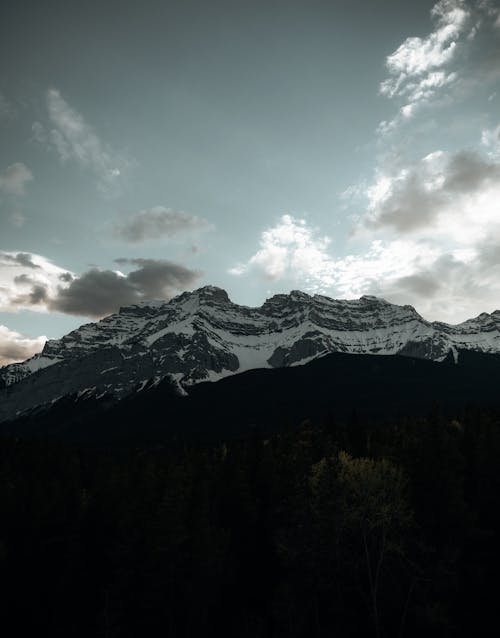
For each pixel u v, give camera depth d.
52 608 59.62
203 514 59.31
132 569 55.03
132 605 54.34
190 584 54.91
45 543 68.38
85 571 62.59
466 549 53.91
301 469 68.44
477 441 68.88
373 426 129.38
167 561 53.34
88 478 94.12
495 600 47.06
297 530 49.62
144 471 81.25
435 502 54.00
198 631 54.28
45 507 71.94
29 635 57.16
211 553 57.34
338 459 53.84
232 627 54.38
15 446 117.31
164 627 55.16
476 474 63.19
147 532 56.94
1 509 71.69
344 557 46.94
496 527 57.34
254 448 83.75
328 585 47.00
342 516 44.81
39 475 90.12
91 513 68.25
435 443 58.62
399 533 47.75
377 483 45.00
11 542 68.19
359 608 48.75
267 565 62.34
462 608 46.78
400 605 46.59
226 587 60.25
